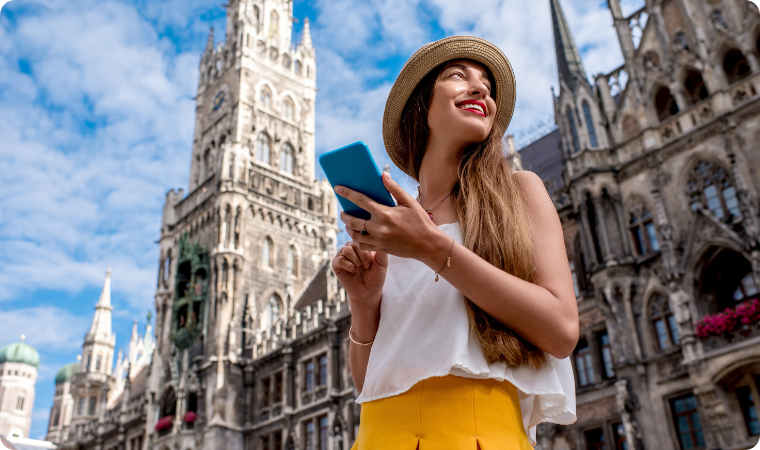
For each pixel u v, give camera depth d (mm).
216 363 42625
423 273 2486
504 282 2092
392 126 3234
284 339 41531
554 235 2447
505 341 2166
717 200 24656
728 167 24484
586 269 28250
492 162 2719
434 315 2307
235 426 40938
